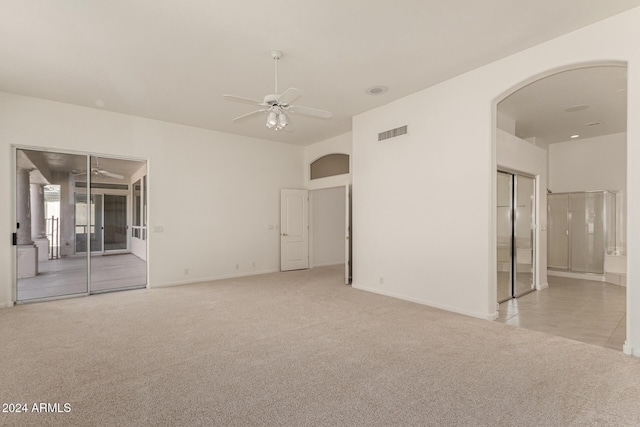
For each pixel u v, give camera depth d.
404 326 3.83
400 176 5.11
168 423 2.06
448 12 2.98
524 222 5.77
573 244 7.41
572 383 2.52
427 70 4.16
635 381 2.54
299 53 3.69
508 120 5.87
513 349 3.17
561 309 4.64
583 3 2.87
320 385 2.51
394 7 2.90
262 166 7.49
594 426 2.01
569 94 4.90
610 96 4.98
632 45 2.96
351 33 3.30
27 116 4.88
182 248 6.33
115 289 5.72
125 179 5.89
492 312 4.11
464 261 4.29
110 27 3.14
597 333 3.64
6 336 3.54
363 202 5.76
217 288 5.91
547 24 3.18
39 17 2.97
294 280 6.66
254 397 2.35
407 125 4.98
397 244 5.17
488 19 3.09
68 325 3.89
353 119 5.94
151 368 2.79
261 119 6.01
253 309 4.56
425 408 2.21
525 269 5.79
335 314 4.31
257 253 7.39
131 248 5.94
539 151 6.01
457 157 4.34
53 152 5.18
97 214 5.61
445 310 4.48
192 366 2.83
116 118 5.64
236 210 7.05
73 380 2.59
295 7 2.87
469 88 4.21
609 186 7.23
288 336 3.53
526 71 3.66
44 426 2.03
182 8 2.86
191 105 5.29
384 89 4.75
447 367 2.79
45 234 5.14
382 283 5.44
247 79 4.36
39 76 4.22
